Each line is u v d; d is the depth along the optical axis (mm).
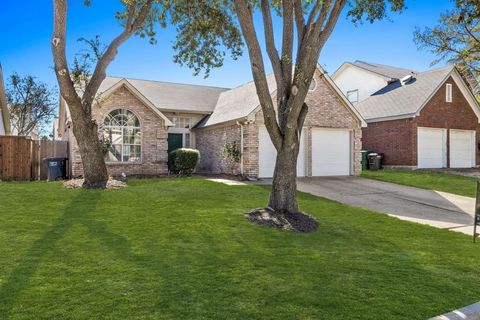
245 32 8398
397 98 24625
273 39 8984
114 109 16797
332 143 18781
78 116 11664
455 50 19891
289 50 8961
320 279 4953
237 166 17188
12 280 4465
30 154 15547
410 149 22094
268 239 6930
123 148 17031
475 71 21234
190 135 21734
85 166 12055
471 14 8953
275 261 5648
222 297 4223
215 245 6359
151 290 4316
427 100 22219
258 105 16438
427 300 4430
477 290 4848
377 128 24281
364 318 3879
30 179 15398
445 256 6461
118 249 5855
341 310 4039
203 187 12820
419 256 6371
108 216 8086
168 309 3857
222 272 5043
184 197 10672
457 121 23844
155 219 7988
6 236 6301
